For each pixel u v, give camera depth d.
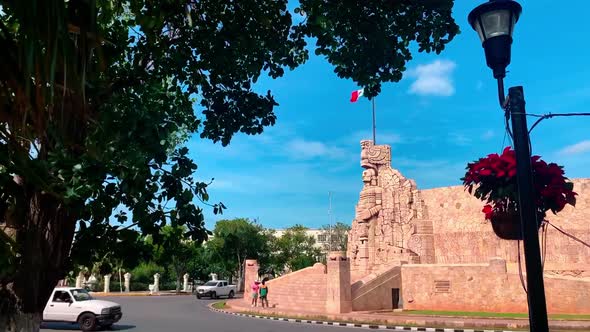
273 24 5.79
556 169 5.53
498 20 4.80
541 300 4.23
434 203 35.28
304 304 30.52
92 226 4.31
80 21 3.06
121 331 19.03
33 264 4.04
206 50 5.74
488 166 5.47
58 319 19.11
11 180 3.85
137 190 3.73
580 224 29.30
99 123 4.07
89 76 3.19
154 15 4.36
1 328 3.99
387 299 28.94
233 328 20.19
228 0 5.66
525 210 4.44
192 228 4.42
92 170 3.49
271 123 6.46
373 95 6.14
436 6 5.53
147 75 4.98
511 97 4.73
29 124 3.26
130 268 4.65
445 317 23.34
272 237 67.69
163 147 4.21
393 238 34.44
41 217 4.08
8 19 4.04
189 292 59.50
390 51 5.82
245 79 6.21
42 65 2.56
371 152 37.53
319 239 85.06
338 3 5.63
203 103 6.29
